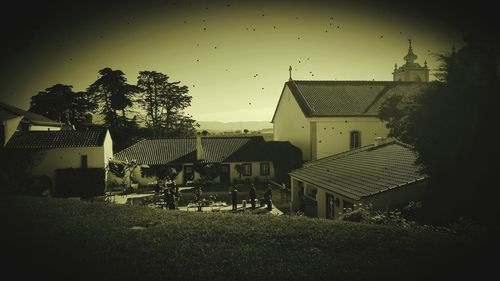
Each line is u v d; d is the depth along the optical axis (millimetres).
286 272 9773
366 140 44188
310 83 49094
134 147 44688
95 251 11070
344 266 10141
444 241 11828
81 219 15195
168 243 12203
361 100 46500
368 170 22266
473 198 13859
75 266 9781
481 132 13633
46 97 52750
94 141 38219
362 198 17812
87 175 37219
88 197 35469
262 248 11797
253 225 14797
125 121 58000
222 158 43875
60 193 36875
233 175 43906
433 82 15344
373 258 10727
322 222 15391
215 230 13930
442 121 14547
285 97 50812
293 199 29047
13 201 18719
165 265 10188
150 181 42062
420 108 15531
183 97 63438
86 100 55219
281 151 45375
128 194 36312
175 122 65188
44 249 10875
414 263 10109
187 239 12711
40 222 14156
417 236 12625
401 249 11344
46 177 36469
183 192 37250
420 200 17500
